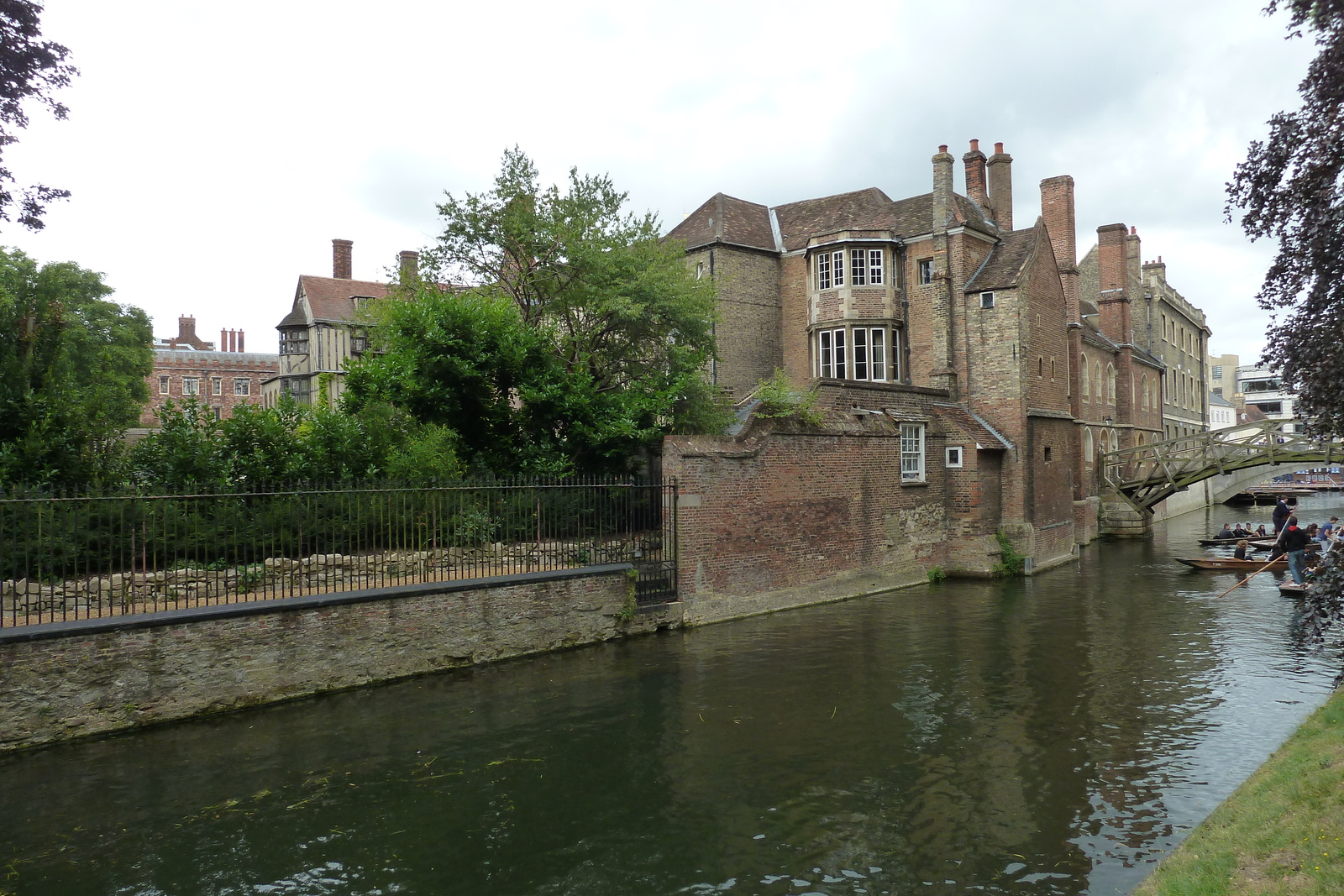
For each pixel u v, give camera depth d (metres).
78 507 10.38
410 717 10.40
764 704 11.09
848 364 29.64
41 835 7.28
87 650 9.40
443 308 17.42
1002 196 29.91
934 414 23.83
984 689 11.82
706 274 29.67
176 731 9.73
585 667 12.87
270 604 10.77
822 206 33.50
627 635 14.83
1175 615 17.33
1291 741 8.34
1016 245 26.14
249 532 12.73
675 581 15.78
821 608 18.20
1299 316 7.40
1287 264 7.22
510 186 20.08
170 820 7.57
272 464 14.70
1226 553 27.92
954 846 7.16
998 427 24.69
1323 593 7.23
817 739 9.78
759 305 31.62
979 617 17.09
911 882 6.56
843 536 19.73
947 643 14.62
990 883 6.52
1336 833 5.46
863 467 20.39
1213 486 54.31
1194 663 13.20
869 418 20.98
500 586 13.12
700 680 12.20
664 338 20.62
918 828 7.50
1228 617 17.00
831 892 6.44
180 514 12.69
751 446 17.38
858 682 12.14
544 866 6.84
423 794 8.19
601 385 20.64
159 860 6.88
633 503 16.05
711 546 16.44
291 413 15.71
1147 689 11.77
